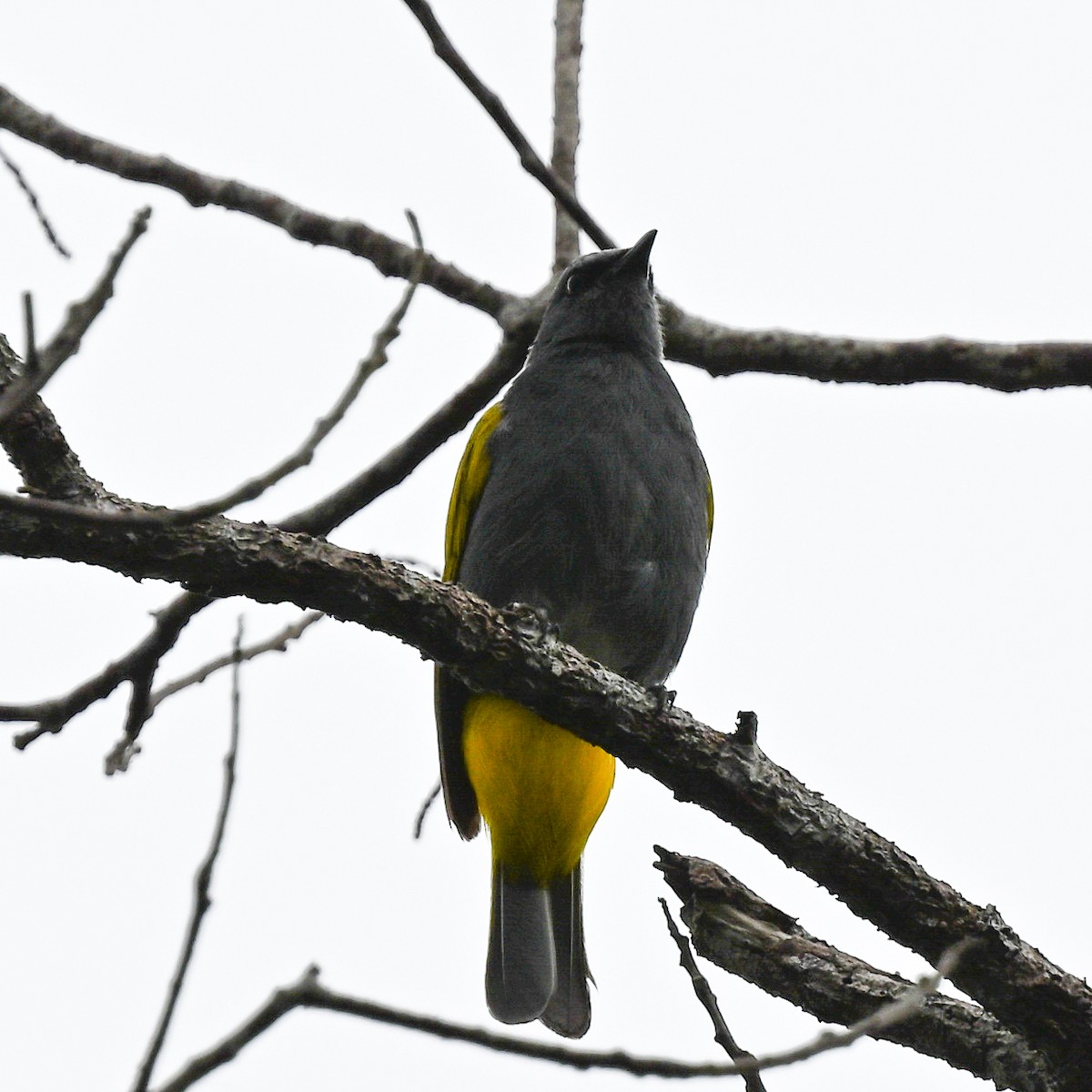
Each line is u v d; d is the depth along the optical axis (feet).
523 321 40.04
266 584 26.58
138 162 39.88
